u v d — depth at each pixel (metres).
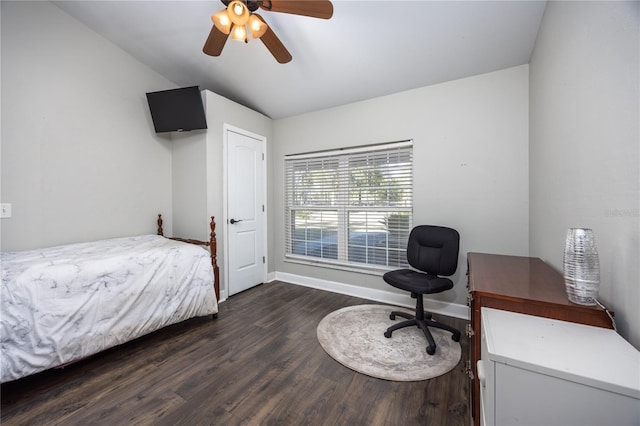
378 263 2.95
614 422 0.62
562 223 1.39
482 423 0.94
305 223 3.47
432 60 2.29
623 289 0.84
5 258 1.81
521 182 2.21
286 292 3.21
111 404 1.41
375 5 1.87
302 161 3.48
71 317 1.62
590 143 1.06
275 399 1.46
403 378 1.62
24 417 1.33
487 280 1.30
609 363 0.68
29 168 2.16
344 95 2.93
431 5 1.81
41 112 2.22
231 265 3.09
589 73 1.06
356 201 3.06
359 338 2.11
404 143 2.72
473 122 2.40
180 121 2.73
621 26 0.84
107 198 2.65
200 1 2.11
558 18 1.41
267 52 2.48
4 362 1.39
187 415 1.34
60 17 2.31
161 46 2.65
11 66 2.06
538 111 1.86
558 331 0.87
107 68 2.63
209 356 1.86
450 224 2.52
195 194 2.93
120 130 2.74
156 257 2.07
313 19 2.06
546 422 0.69
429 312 2.53
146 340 2.08
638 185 0.76
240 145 3.21
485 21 1.86
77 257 1.84
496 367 0.74
